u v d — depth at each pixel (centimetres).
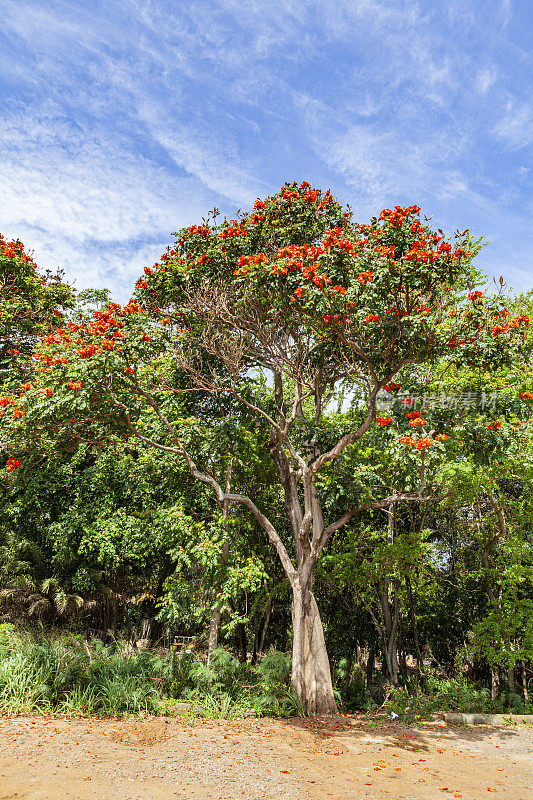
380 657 1997
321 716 1076
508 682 1620
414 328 927
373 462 1365
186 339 1345
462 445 1209
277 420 1451
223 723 902
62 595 1605
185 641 2041
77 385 1016
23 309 1778
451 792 647
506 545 1541
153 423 1408
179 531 1294
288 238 1287
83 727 763
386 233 1019
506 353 955
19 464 1172
